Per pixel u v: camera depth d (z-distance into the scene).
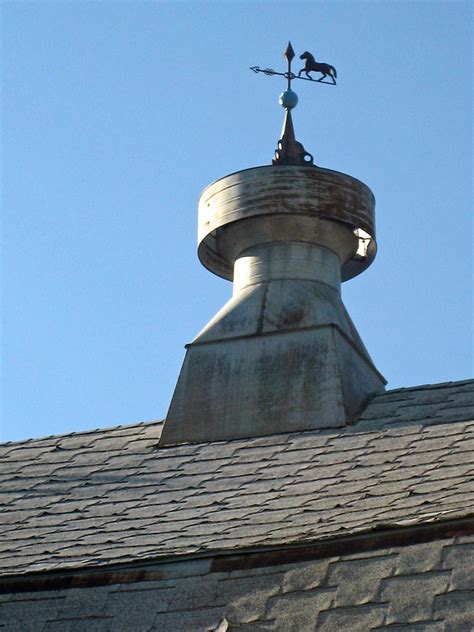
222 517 23.34
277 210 28.94
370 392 27.55
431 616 19.39
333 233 29.20
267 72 30.45
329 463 24.67
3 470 27.19
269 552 20.98
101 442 27.67
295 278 28.81
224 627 20.36
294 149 29.89
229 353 27.97
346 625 19.77
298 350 27.55
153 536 22.98
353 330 28.64
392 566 20.08
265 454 25.70
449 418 25.34
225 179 29.64
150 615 20.92
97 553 22.56
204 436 26.92
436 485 22.53
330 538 20.70
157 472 25.89
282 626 20.12
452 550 19.91
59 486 26.05
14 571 22.09
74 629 21.08
